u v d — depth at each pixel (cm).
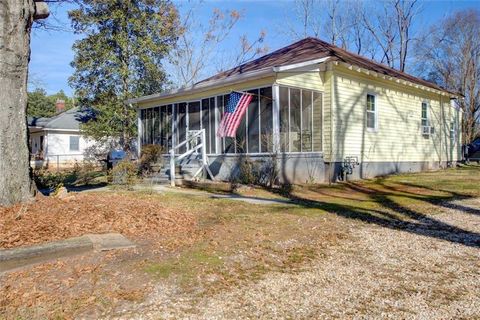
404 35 3158
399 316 288
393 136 1514
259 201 840
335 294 332
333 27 3238
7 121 530
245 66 1529
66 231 474
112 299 312
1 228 448
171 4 2402
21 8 542
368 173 1381
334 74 1238
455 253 452
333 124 1234
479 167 1952
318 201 850
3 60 526
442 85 3259
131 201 716
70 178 1434
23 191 546
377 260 427
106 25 2164
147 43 2186
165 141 1525
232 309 300
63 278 354
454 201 843
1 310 291
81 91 2183
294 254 448
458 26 3156
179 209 704
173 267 390
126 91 2178
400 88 1552
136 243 465
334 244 492
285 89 1130
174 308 299
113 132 2184
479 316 287
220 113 1284
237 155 1201
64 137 2900
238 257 429
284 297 325
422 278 370
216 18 2927
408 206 780
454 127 2012
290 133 1138
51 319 278
